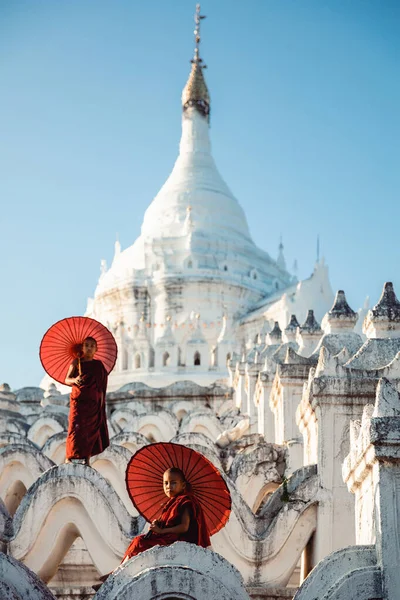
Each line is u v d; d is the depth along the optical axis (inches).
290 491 738.2
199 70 4596.5
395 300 765.3
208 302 3609.7
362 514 563.2
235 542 722.2
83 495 722.8
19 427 1342.3
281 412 1010.1
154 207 4232.3
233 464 931.3
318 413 719.1
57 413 1396.4
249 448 1049.5
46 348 733.9
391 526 505.4
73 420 717.9
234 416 1514.5
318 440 718.5
